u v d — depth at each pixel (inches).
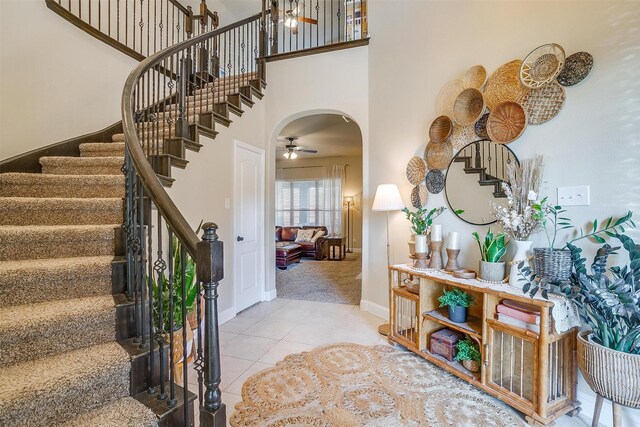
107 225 84.4
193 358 75.8
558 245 77.9
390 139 133.2
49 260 72.7
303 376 89.4
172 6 191.9
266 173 166.9
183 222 52.2
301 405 76.7
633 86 66.2
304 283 207.6
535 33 84.0
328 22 272.8
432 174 113.6
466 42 102.7
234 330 124.4
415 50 121.3
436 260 102.7
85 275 69.3
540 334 67.3
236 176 145.3
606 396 60.7
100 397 54.4
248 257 154.3
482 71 96.1
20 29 105.0
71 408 51.1
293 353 103.9
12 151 103.4
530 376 73.9
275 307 154.3
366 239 148.3
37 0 109.7
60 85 117.6
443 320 93.1
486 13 96.7
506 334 78.4
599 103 71.3
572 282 68.0
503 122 89.7
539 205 74.8
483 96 94.4
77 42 123.8
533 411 68.6
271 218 170.1
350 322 132.8
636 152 65.6
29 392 46.8
